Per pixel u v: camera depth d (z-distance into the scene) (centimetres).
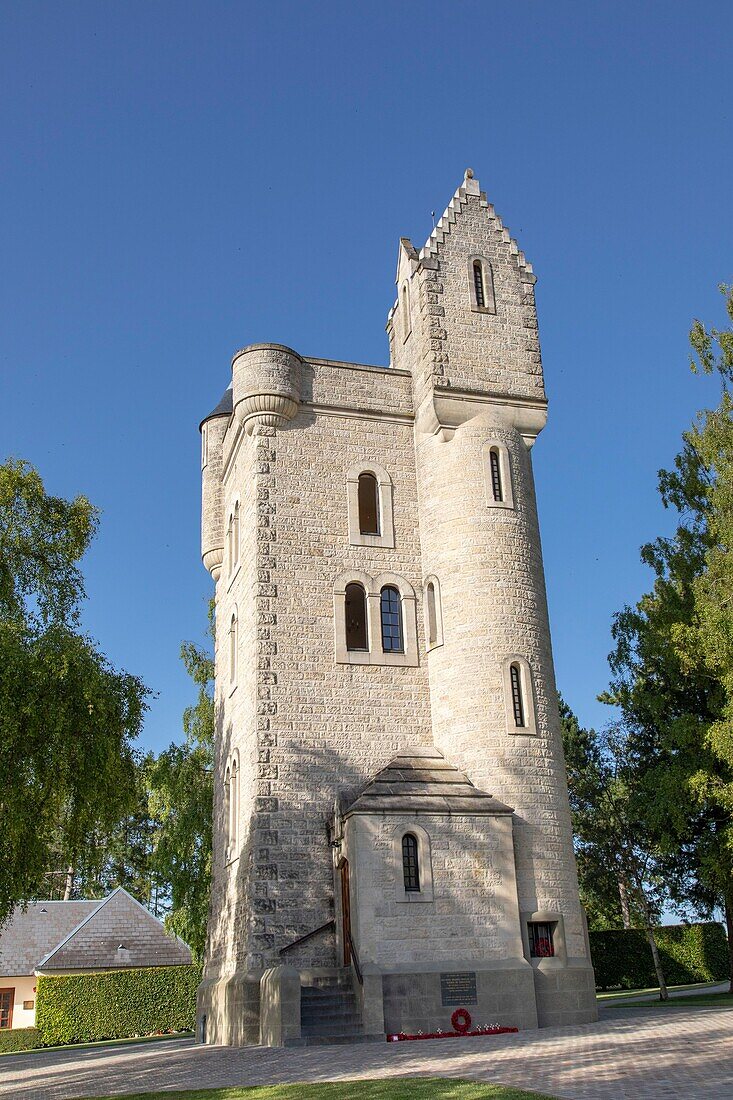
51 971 5131
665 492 4119
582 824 4447
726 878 3597
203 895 4628
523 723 3089
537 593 3288
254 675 3183
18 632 2580
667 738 3741
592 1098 1323
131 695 2661
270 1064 2145
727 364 3672
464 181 3756
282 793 3050
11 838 2364
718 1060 1619
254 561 3319
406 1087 1586
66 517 3033
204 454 4253
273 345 3456
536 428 3519
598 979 5103
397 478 3550
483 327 3559
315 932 2902
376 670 3275
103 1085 2038
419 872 2781
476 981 2691
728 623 3334
